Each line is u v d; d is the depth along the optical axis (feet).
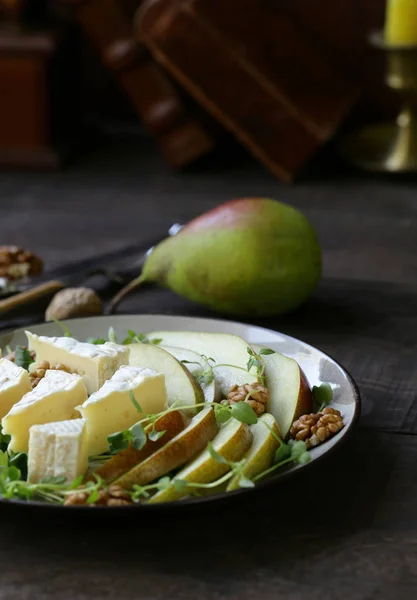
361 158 4.28
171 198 4.00
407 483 2.17
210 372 2.28
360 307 2.89
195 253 2.72
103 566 1.98
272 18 4.27
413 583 1.96
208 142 4.31
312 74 4.25
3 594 1.94
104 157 4.55
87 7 4.19
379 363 2.61
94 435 2.11
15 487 2.01
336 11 4.60
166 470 2.05
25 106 4.28
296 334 2.74
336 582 1.96
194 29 4.06
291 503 2.11
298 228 2.73
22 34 4.24
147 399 2.15
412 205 3.88
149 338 2.45
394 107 4.71
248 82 4.12
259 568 1.98
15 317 2.68
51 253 3.35
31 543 2.02
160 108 4.29
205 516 2.07
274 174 4.30
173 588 1.94
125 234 3.56
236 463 2.02
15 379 2.19
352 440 2.30
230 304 2.75
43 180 4.20
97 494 1.97
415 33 4.01
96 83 4.94
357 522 2.07
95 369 2.25
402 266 3.23
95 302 2.68
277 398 2.24
